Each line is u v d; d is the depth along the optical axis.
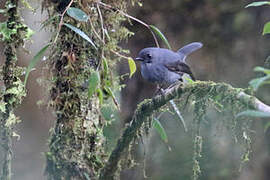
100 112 7.84
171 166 14.50
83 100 7.57
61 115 7.59
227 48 15.06
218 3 14.65
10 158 7.90
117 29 8.20
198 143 7.77
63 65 7.54
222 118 7.40
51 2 7.66
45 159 7.71
